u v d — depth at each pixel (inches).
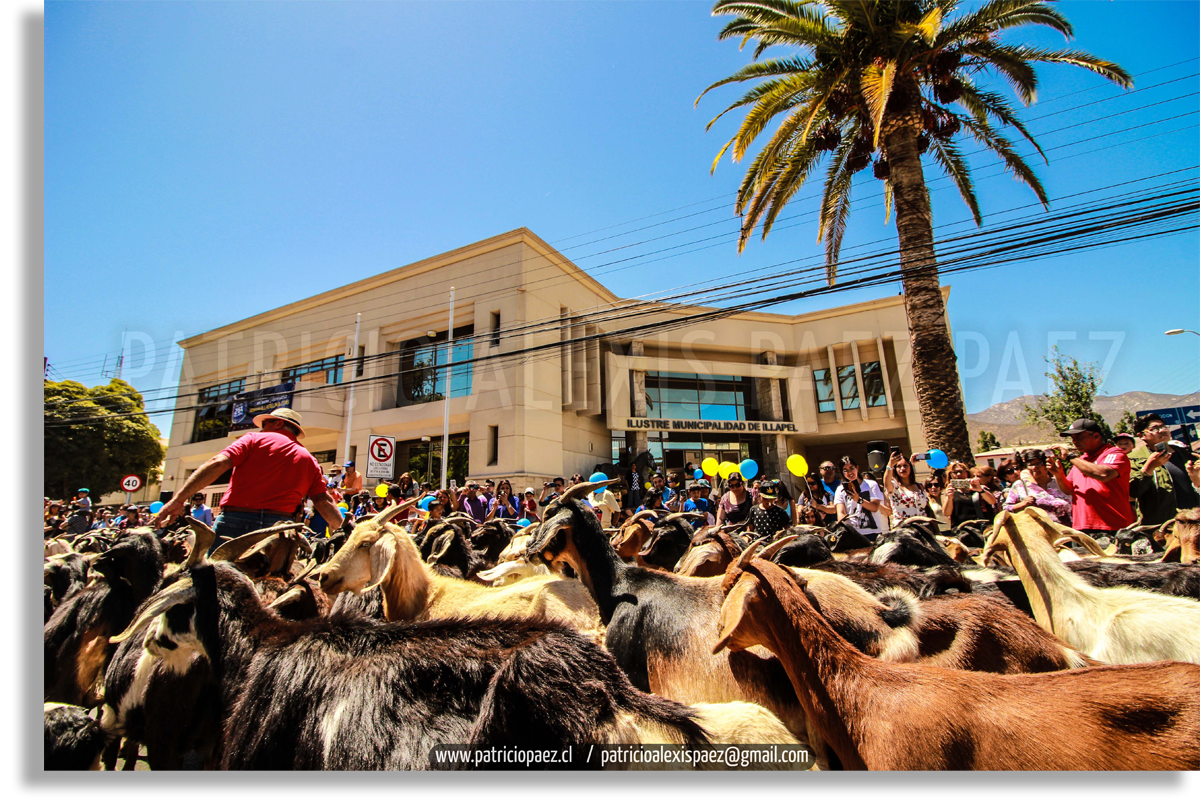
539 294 904.3
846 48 468.4
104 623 159.2
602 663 75.2
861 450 1197.7
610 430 1048.8
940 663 105.3
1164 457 226.2
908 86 450.6
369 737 74.3
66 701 153.8
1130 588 129.9
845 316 1157.1
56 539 245.4
